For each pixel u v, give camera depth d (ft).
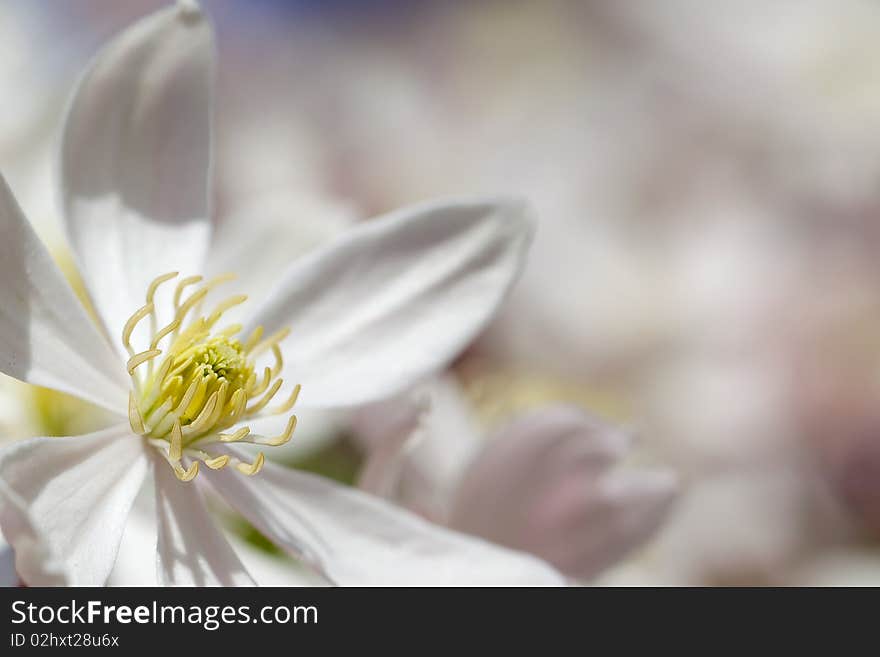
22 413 0.78
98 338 0.69
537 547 0.74
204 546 0.68
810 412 1.06
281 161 1.09
